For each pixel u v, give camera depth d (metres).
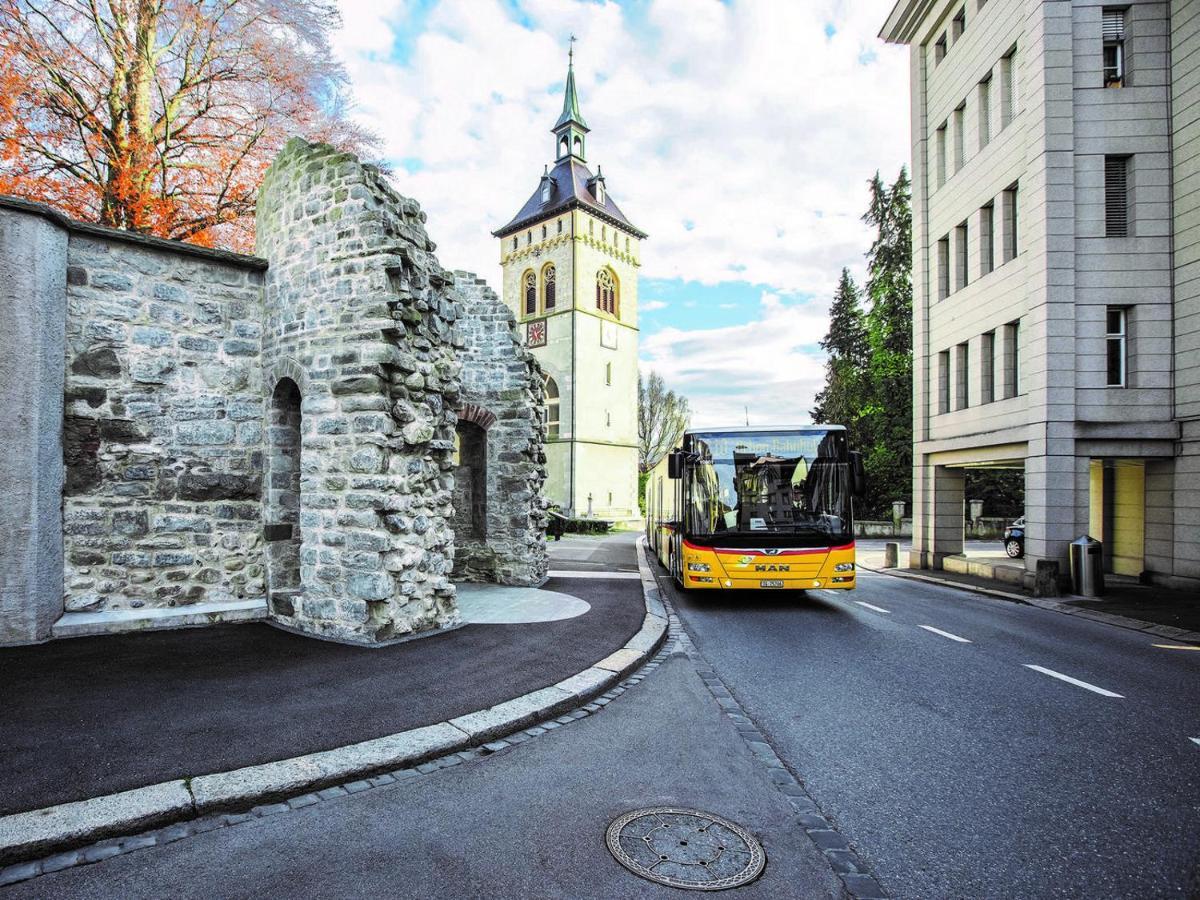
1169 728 5.52
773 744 5.07
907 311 36.50
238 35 15.12
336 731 4.70
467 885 3.09
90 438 7.51
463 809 3.87
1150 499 15.34
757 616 11.02
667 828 3.70
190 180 15.63
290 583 8.57
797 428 11.88
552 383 52.88
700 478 11.85
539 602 10.52
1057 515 14.47
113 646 6.77
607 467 53.88
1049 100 15.02
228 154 16.03
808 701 6.20
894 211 37.41
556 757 4.71
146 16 14.15
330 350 7.64
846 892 3.11
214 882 3.06
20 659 6.22
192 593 8.17
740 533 11.52
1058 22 15.04
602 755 4.77
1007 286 16.69
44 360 6.86
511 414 12.74
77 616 7.30
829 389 43.59
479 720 5.08
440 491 8.52
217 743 4.39
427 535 8.05
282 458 8.60
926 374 21.08
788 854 3.44
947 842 3.60
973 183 18.45
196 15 14.34
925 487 20.92
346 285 7.57
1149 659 8.17
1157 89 14.97
